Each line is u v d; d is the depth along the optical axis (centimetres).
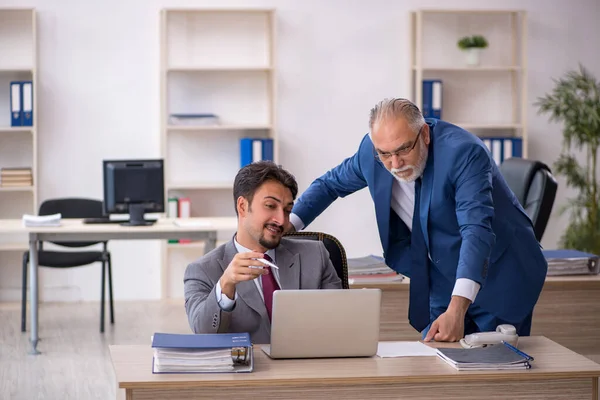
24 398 515
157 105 806
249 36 817
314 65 825
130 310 771
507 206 361
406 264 373
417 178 340
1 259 802
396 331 487
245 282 319
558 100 803
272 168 312
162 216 792
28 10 784
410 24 826
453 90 848
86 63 795
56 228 614
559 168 804
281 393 263
